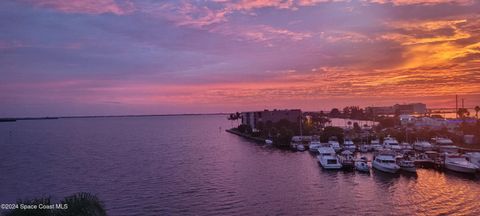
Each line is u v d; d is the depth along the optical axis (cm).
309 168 9112
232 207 5641
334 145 12262
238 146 15400
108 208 5766
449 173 7944
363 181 7375
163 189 7056
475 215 5041
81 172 9488
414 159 8875
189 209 5597
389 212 5234
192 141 18975
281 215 5188
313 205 5653
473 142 11988
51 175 9150
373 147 12106
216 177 8162
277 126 18038
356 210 5353
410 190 6494
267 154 12269
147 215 5359
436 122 18550
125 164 10781
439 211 5241
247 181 7594
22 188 7656
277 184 7219
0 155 13875
